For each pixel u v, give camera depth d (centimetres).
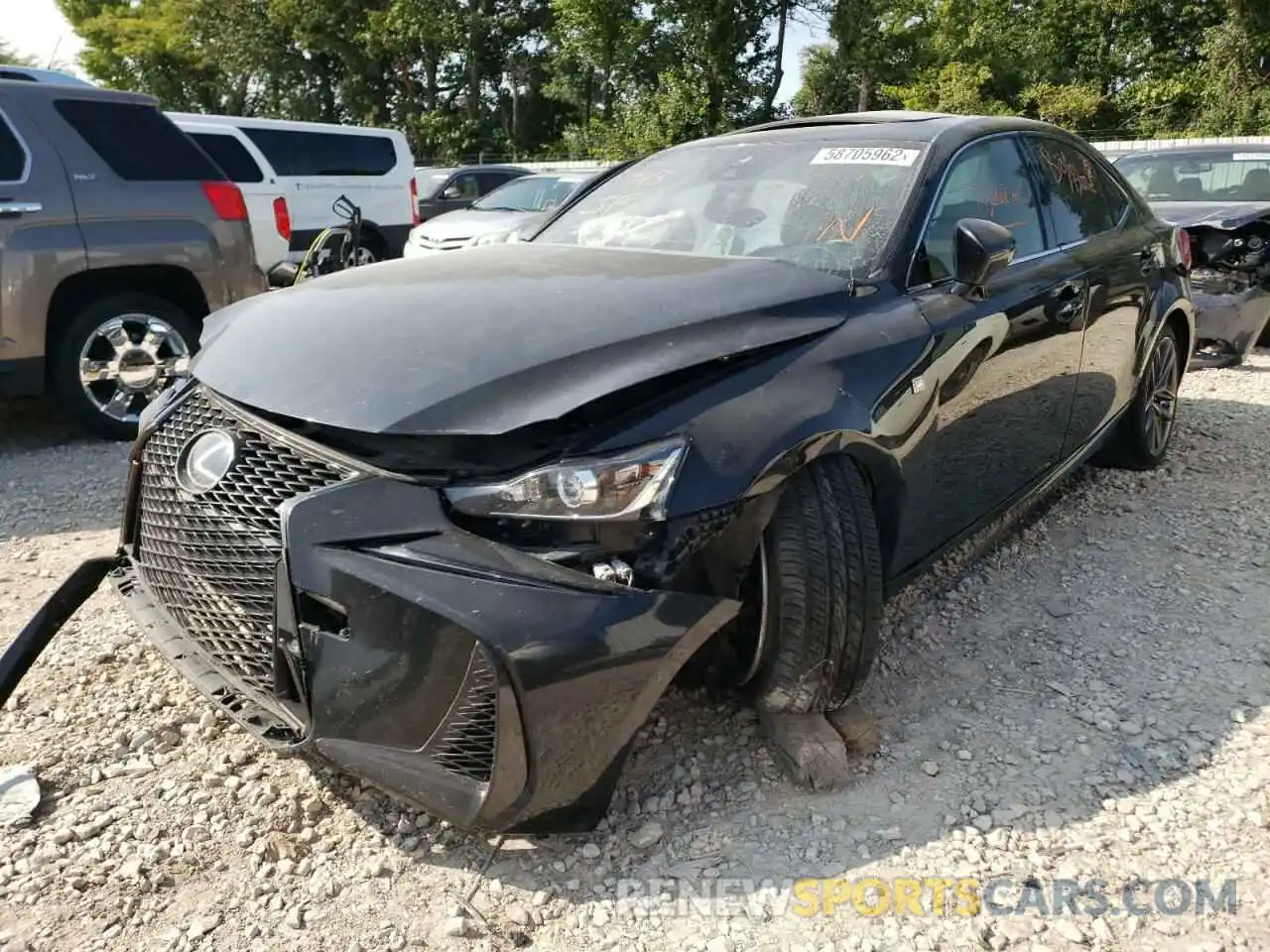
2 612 363
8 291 539
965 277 301
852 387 258
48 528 453
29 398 704
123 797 259
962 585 380
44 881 230
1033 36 3312
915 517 291
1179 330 511
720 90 2997
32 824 248
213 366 259
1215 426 597
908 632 344
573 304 257
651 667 213
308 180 1177
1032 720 292
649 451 218
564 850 240
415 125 4119
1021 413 353
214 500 236
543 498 211
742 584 249
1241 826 247
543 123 4309
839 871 233
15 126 553
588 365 230
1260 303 707
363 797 258
